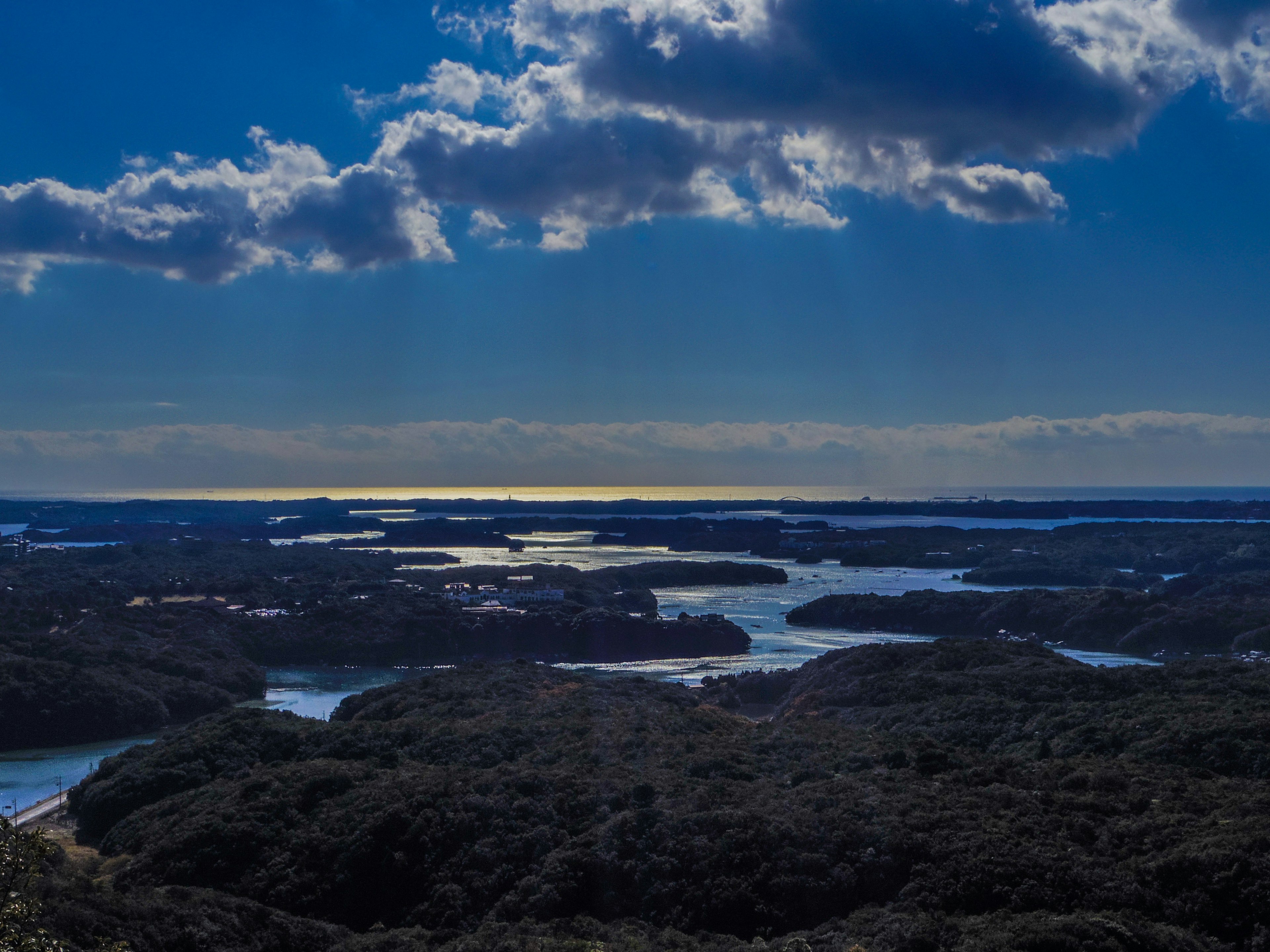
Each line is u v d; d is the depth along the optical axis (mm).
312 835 85625
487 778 94125
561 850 79562
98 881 82375
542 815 85625
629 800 88688
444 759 107562
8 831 38594
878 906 70562
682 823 80312
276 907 78625
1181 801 83750
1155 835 74938
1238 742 101375
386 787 93125
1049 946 58844
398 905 78812
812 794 88000
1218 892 66312
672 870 75438
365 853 82062
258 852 84688
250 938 68125
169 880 82312
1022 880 69062
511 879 78125
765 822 79438
